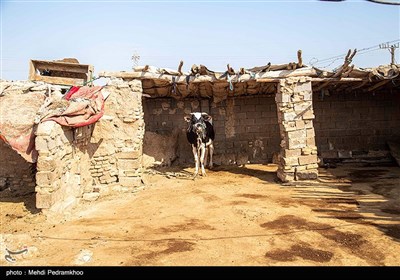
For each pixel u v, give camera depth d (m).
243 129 14.25
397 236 5.28
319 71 10.25
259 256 4.66
